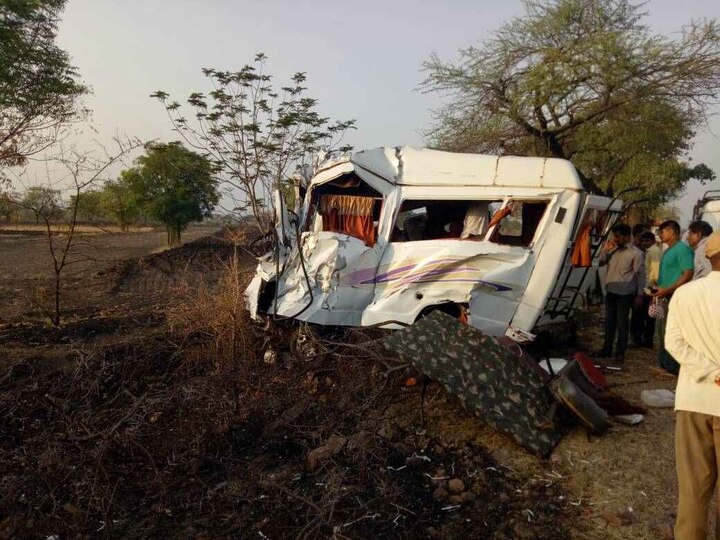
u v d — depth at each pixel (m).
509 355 5.39
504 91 16.19
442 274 6.79
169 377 6.84
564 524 3.98
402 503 4.17
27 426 5.52
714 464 3.26
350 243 7.03
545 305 6.79
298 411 5.50
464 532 3.87
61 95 11.04
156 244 30.06
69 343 8.62
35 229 39.12
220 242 24.33
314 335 6.69
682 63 14.64
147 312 11.20
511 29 15.92
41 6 10.74
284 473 4.57
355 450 4.75
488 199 6.91
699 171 23.62
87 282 15.73
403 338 5.38
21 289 14.41
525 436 4.91
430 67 16.33
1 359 7.46
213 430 5.10
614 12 15.76
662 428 5.46
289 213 8.16
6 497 4.18
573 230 6.75
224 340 6.92
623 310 7.65
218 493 4.30
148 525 3.96
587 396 5.11
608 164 18.34
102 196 24.45
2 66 10.12
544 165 6.82
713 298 3.19
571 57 14.96
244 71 10.81
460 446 5.05
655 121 15.62
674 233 7.08
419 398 5.94
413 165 7.30
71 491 4.34
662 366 7.20
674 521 3.94
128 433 4.89
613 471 4.63
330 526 3.81
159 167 23.94
